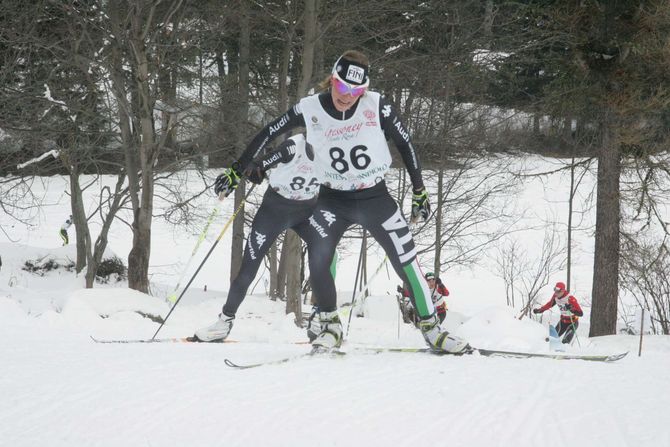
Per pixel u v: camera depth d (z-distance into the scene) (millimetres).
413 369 9117
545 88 32656
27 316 18766
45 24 31062
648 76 30516
